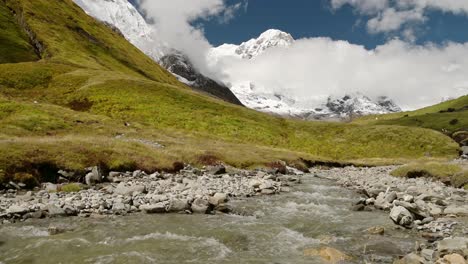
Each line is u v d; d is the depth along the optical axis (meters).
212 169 44.00
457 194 34.28
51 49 150.00
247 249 17.83
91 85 106.44
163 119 94.31
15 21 168.88
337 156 102.50
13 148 32.97
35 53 150.25
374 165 84.56
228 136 95.25
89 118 74.00
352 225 22.53
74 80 110.88
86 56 158.00
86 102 96.62
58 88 105.00
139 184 32.59
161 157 43.53
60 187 29.42
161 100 106.31
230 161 50.81
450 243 17.16
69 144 38.69
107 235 19.23
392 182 43.56
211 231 20.56
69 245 17.55
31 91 100.44
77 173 33.25
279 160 59.25
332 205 29.23
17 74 106.88
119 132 66.88
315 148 105.38
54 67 121.38
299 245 18.59
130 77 125.62
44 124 60.38
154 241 18.52
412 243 18.70
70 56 148.50
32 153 33.06
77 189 29.39
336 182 45.72
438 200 28.75
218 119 103.81
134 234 19.58
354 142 112.69
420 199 29.69
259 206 27.97
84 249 17.09
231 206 27.33
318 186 40.78
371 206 28.38
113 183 33.22
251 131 102.75
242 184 37.09
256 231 20.84
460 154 107.19
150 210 24.39
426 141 111.94
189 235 19.73
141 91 109.19
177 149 51.12
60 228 19.73
